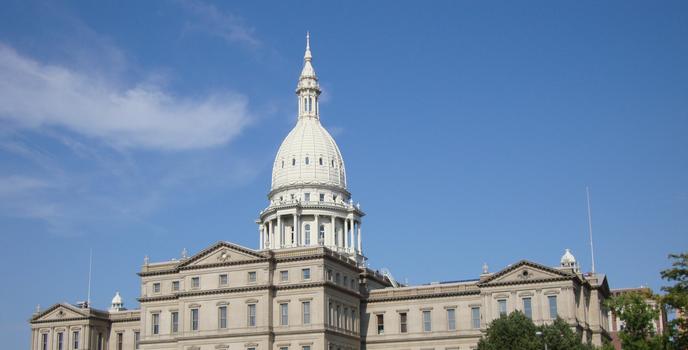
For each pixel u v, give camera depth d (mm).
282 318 154500
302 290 154375
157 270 167375
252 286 155250
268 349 151750
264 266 156250
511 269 155625
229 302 156500
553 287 152000
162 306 165125
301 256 155625
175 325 163000
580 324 152125
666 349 106750
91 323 181625
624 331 120188
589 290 162875
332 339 154500
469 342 162625
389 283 190875
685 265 102562
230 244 159375
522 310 153000
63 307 183375
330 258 158125
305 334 151750
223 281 158875
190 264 161875
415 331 167375
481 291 157625
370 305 172000
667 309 106562
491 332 130750
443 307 166625
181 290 161125
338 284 160875
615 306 120875
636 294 120562
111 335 185500
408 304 169250
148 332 164875
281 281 156500
